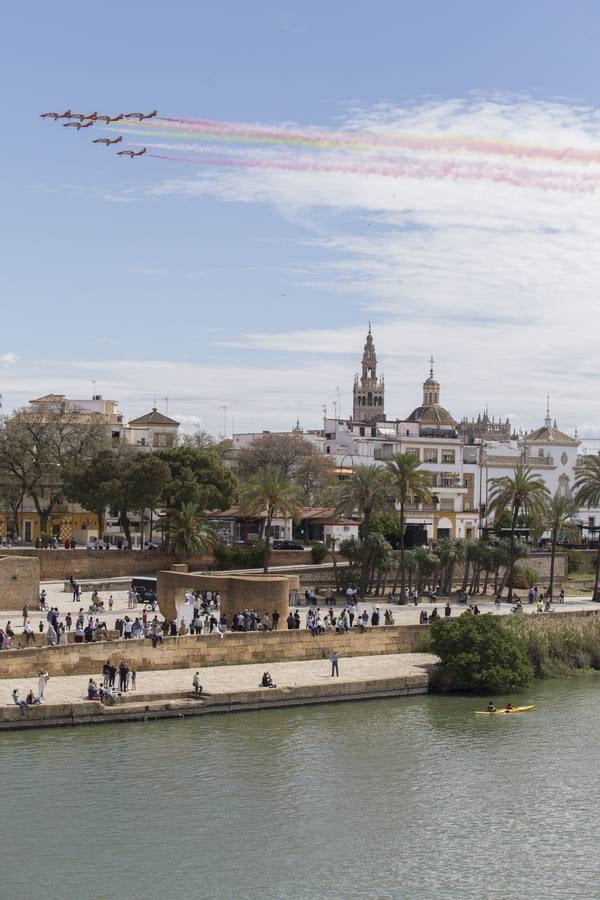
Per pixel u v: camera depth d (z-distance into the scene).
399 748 84.62
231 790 74.06
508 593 148.38
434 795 74.75
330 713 94.00
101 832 66.81
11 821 67.88
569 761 82.44
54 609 104.31
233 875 62.03
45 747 80.44
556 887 61.66
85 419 194.12
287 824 69.00
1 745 80.56
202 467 156.50
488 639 105.56
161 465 148.88
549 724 92.94
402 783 76.81
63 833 66.50
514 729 91.12
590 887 61.75
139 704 87.94
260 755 81.31
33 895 59.16
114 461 152.25
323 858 64.50
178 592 114.44
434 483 190.12
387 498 142.75
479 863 64.44
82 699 86.75
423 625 113.19
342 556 152.12
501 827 69.56
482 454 196.62
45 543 155.38
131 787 73.69
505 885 61.81
